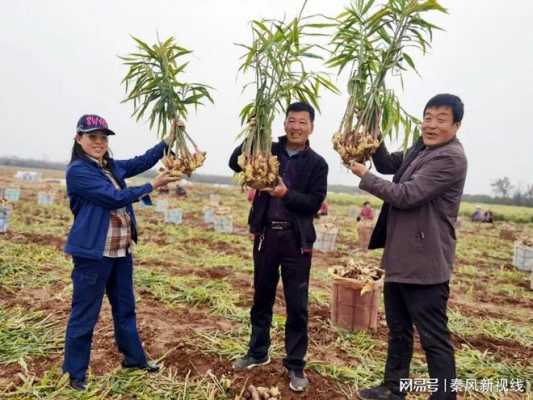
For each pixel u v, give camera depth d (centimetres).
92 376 320
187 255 855
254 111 305
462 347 444
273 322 450
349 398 317
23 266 621
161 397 301
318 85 324
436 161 259
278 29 284
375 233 313
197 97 330
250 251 965
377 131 287
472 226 2225
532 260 972
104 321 433
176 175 313
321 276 744
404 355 307
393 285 301
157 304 514
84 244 284
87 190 280
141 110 338
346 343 425
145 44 314
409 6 267
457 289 742
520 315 602
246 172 290
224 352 371
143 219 1448
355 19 295
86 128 285
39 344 367
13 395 288
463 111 265
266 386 323
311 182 308
